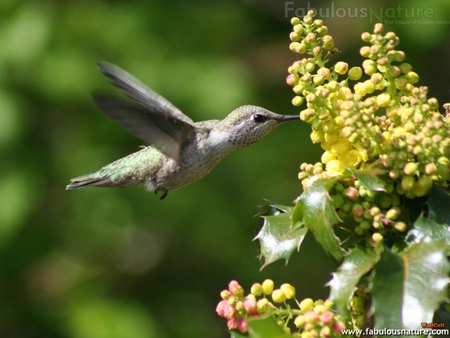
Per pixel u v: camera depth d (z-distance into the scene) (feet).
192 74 38.29
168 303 44.01
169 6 41.16
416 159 13.83
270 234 15.23
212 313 44.09
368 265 13.29
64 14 38.96
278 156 41.19
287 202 40.47
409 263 13.20
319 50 14.75
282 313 14.97
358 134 13.82
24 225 37.78
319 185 14.03
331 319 14.06
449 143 13.43
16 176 37.22
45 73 36.88
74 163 38.24
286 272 42.93
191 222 40.34
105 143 39.27
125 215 39.34
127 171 23.00
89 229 39.60
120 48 38.88
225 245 42.27
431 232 13.60
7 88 36.99
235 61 40.22
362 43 41.09
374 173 13.88
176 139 20.26
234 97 37.65
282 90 43.14
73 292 40.47
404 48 41.27
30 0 38.73
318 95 14.37
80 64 37.55
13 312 40.01
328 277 42.68
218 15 41.83
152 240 44.21
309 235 43.60
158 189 22.72
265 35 44.45
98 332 37.55
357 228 14.14
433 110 14.05
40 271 41.37
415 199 14.24
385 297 12.91
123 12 40.16
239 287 15.08
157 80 37.93
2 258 38.63
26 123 37.37
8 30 37.63
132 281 43.96
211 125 22.18
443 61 42.47
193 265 44.83
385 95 14.37
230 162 41.19
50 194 38.93
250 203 40.83
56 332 38.78
